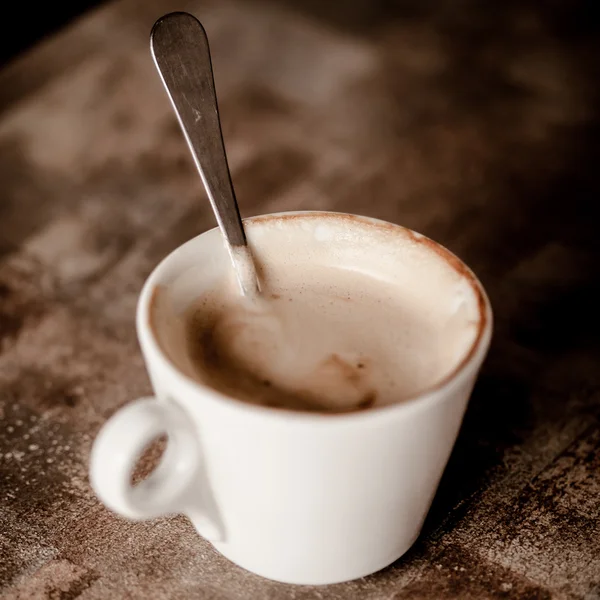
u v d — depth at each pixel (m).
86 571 0.37
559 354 0.46
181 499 0.34
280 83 0.72
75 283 0.51
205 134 0.36
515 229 0.54
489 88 0.72
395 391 0.35
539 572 0.37
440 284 0.37
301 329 0.37
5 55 0.82
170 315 0.36
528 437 0.42
